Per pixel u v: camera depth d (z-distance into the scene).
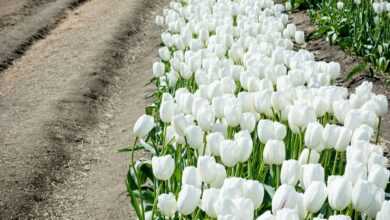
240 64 4.05
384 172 2.60
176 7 5.98
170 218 2.68
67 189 4.06
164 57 4.25
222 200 2.43
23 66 6.60
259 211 2.91
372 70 5.30
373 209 2.50
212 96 3.29
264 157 2.78
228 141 2.72
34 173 4.10
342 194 2.49
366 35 5.80
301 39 4.44
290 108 2.98
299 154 3.01
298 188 2.91
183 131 2.93
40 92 5.66
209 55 3.96
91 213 3.82
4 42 7.23
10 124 4.86
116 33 7.56
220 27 4.49
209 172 2.63
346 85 5.33
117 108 5.49
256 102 3.16
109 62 6.53
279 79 3.41
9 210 3.79
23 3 9.20
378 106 3.15
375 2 5.70
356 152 2.72
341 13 6.29
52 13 8.77
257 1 5.59
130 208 3.79
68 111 5.11
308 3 7.76
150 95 5.05
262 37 4.31
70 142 4.61
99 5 9.50
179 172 2.99
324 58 6.00
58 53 6.95
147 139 3.71
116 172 4.17
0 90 5.80
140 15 8.68
